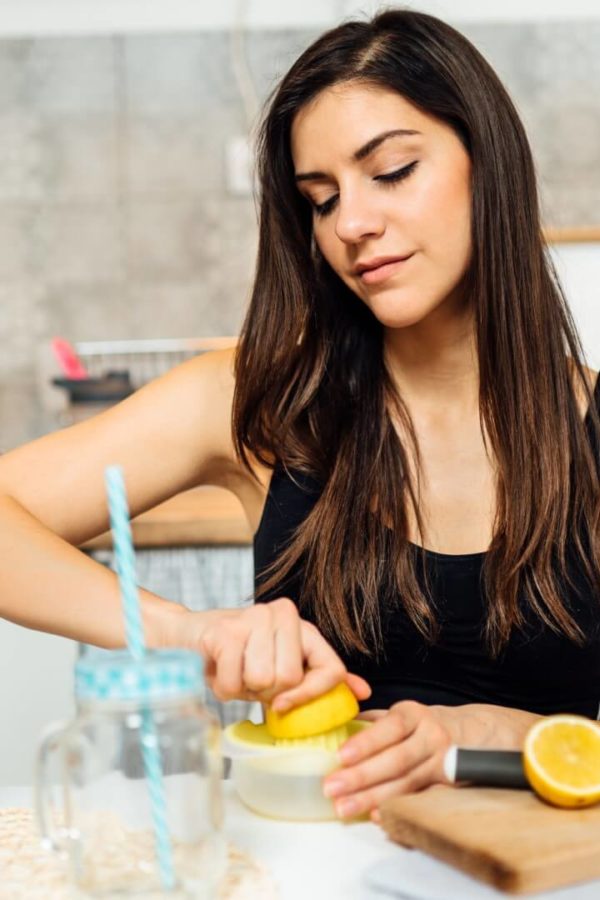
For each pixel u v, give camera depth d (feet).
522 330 4.22
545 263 4.31
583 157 13.57
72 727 2.27
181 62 13.42
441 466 4.45
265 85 13.25
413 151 3.86
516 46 13.38
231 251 13.61
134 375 10.85
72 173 13.51
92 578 3.71
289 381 4.43
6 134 13.44
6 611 3.74
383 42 3.86
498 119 4.04
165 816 2.23
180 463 4.68
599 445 4.34
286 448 4.43
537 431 4.23
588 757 2.74
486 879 2.38
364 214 3.84
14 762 6.38
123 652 2.33
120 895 2.22
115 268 13.61
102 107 13.46
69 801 2.29
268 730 3.13
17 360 13.64
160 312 13.66
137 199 13.56
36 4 13.11
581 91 13.47
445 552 4.34
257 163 4.42
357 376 4.50
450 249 3.99
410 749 2.88
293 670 2.88
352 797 2.83
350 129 3.82
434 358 4.45
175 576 6.66
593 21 13.35
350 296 4.44
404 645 4.31
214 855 2.31
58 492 4.42
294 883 2.56
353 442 4.39
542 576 4.19
